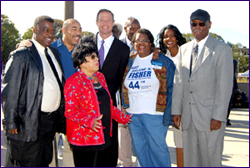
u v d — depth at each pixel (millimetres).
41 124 2826
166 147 3334
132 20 4312
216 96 2871
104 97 2840
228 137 6234
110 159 3152
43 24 2828
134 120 3367
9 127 2613
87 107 2701
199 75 2939
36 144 2824
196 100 2979
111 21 3365
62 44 3633
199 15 2949
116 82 3416
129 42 4410
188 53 3113
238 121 8734
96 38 3461
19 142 2734
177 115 3199
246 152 4977
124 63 3416
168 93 3314
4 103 2623
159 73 3264
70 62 3576
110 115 2871
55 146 3643
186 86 3084
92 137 2684
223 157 4664
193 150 3080
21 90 2695
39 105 2730
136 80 3330
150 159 3465
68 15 5938
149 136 3316
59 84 2957
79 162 2834
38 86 2725
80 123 2557
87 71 2760
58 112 3059
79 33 3600
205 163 3025
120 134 3975
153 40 3379
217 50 2883
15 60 2635
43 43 2852
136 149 3430
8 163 2961
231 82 2861
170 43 3676
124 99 3473
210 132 2934
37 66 2734
